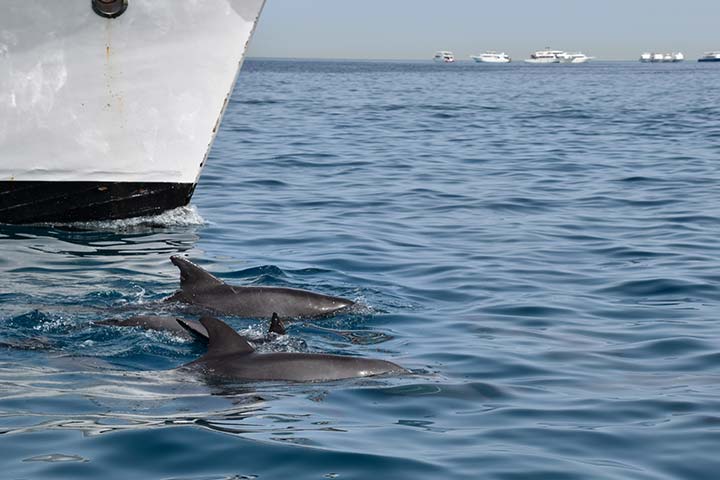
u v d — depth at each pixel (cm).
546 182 3019
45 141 2122
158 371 1197
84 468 922
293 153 3781
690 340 1390
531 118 5884
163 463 934
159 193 2202
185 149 2170
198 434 999
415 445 988
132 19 2075
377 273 1805
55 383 1158
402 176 3156
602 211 2498
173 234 2130
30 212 2181
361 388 1151
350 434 1012
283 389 1136
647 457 966
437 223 2322
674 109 6788
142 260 1875
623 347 1362
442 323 1484
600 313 1548
